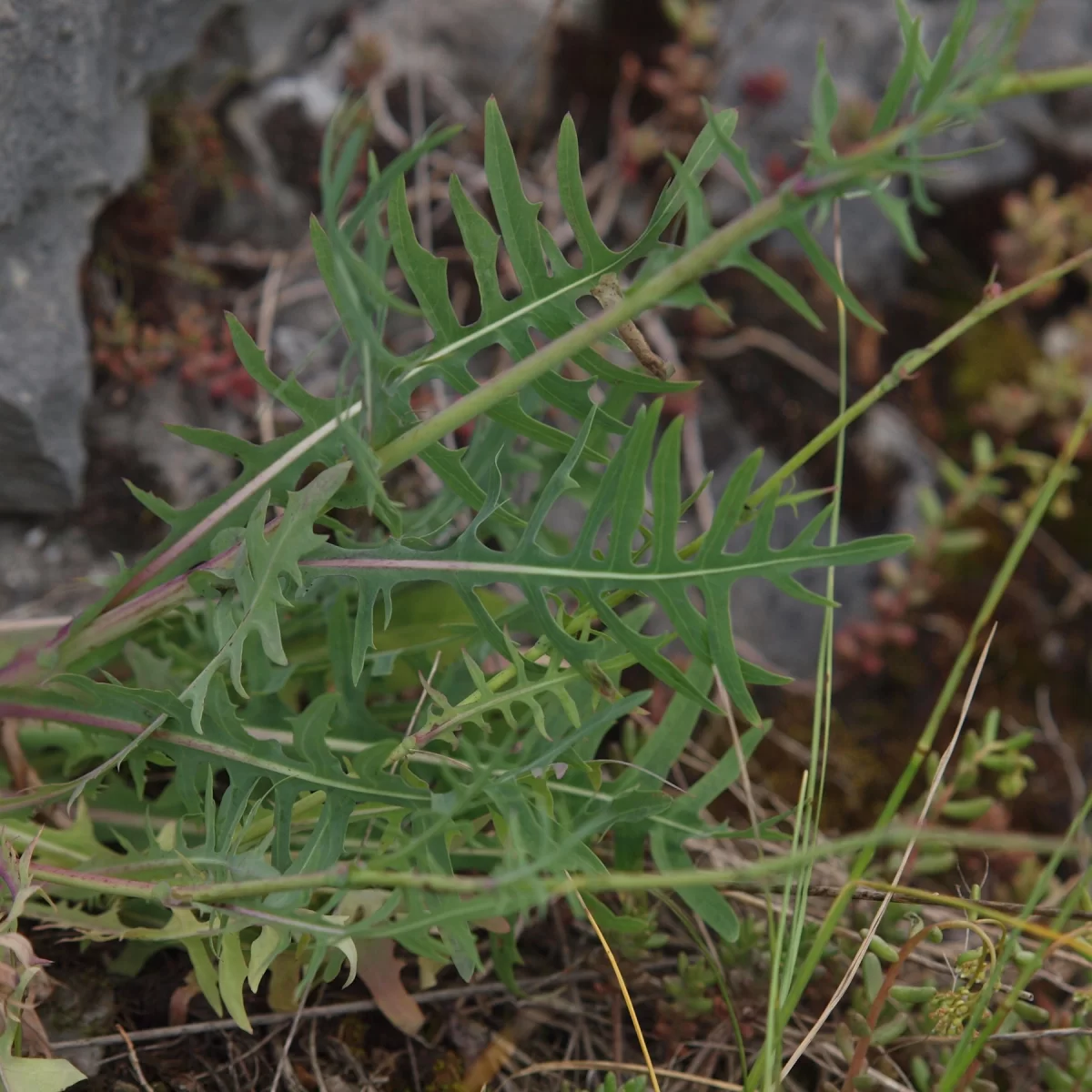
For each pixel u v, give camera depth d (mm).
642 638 818
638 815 841
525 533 822
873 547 802
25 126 939
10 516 995
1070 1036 903
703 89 1268
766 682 822
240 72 1125
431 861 809
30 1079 809
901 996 867
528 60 1261
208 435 833
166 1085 872
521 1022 916
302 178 1168
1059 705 1146
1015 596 1185
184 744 836
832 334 1235
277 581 819
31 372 958
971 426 1268
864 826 1042
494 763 793
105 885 819
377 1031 903
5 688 850
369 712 892
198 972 843
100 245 1038
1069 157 1375
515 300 826
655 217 821
